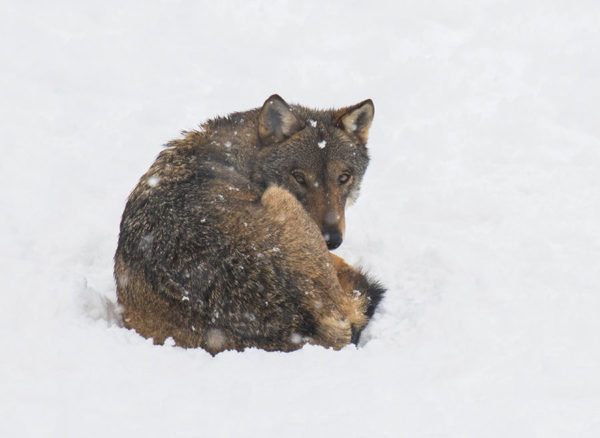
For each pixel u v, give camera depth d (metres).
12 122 16.41
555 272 10.50
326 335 8.17
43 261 11.25
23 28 20.83
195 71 19.64
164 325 8.52
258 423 6.43
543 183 14.45
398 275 11.12
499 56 20.44
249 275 8.02
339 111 11.45
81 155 15.44
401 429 6.38
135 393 6.90
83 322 8.52
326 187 10.55
